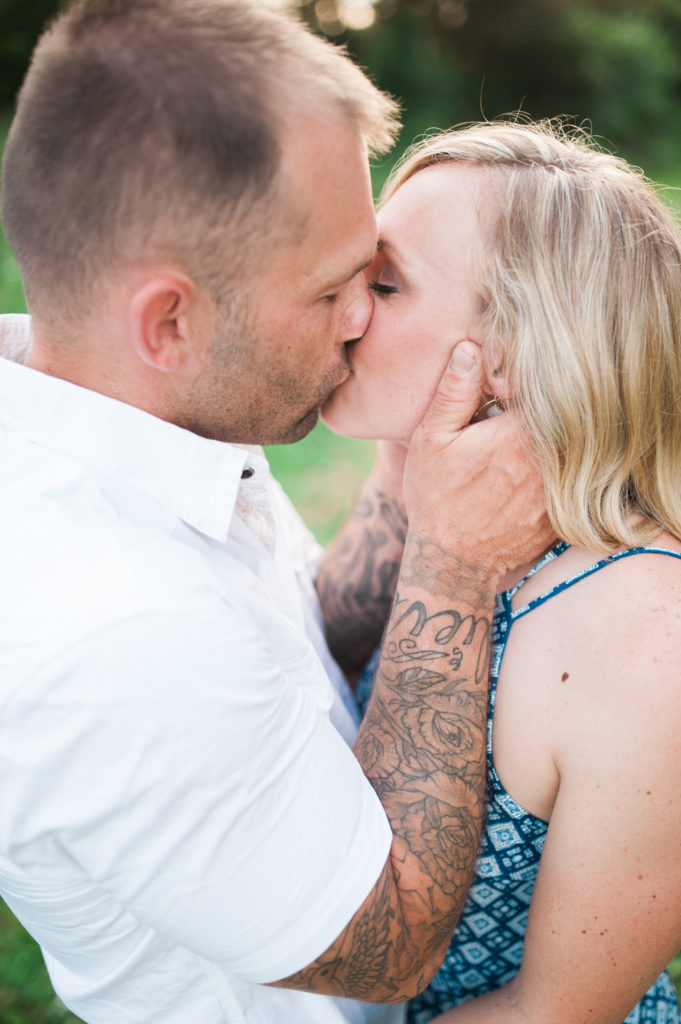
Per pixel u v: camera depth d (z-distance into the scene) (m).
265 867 0.96
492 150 1.24
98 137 0.93
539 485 1.19
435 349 1.24
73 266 1.00
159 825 0.91
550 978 1.12
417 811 1.14
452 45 15.34
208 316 1.04
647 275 1.15
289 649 1.18
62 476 1.02
